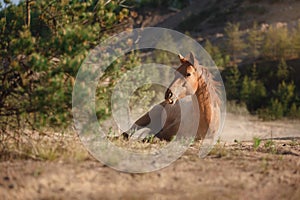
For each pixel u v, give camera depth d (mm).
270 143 27812
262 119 73188
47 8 23672
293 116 79000
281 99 92375
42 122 20344
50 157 19734
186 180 17594
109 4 23250
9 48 21578
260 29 192250
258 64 127625
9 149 21547
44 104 19875
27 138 22938
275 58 134125
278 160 22219
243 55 150875
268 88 111250
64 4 23578
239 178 18203
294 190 17031
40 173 17266
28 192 15422
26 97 21141
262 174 19062
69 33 20531
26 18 23141
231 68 124562
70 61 19797
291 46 134000
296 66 119375
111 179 17281
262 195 16297
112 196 15320
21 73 20188
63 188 15922
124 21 24188
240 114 77625
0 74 21219
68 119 20906
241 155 23188
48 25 23688
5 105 21672
